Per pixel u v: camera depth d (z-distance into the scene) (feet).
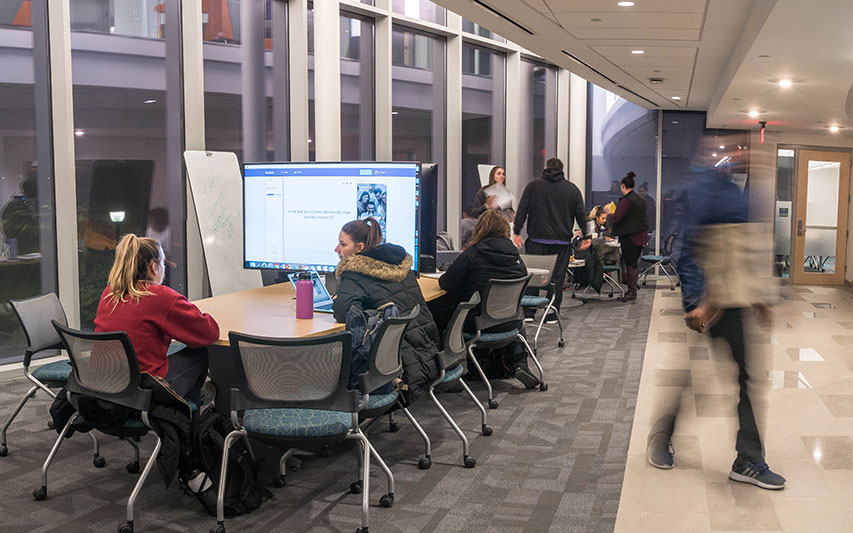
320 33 22.52
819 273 39.04
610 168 40.60
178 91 20.31
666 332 24.25
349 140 25.93
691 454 13.26
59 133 17.87
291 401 9.95
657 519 10.64
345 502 11.09
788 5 14.64
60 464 12.58
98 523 10.36
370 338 10.87
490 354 17.76
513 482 11.93
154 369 10.47
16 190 17.70
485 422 14.19
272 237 16.08
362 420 11.59
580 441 13.87
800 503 11.22
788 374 18.98
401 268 12.28
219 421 10.75
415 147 28.96
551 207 25.75
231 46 21.85
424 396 16.89
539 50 25.38
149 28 19.67
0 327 17.79
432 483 11.85
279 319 12.74
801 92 25.95
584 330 24.58
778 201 38.96
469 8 19.80
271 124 23.30
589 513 10.78
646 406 16.08
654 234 40.60
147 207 20.06
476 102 32.19
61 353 18.81
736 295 11.79
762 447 11.95
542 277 20.34
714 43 22.31
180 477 10.82
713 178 11.64
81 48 18.52
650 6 18.26
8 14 17.21
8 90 17.37
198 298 21.06
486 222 16.07
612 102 40.04
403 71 28.02
